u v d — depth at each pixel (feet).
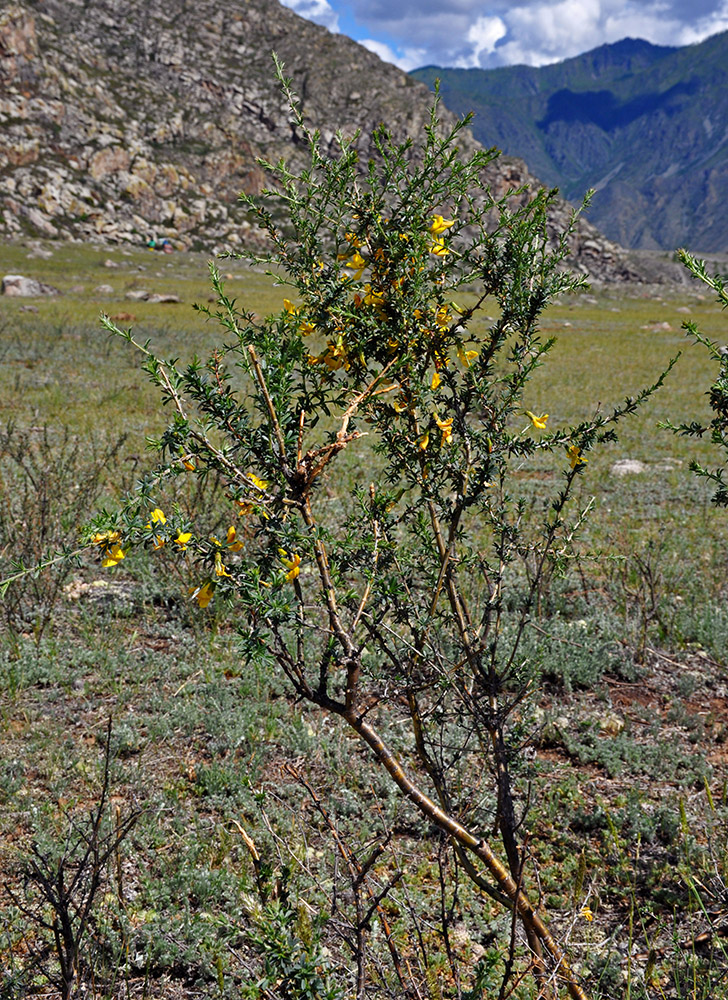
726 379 7.04
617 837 11.73
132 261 294.66
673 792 13.33
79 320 92.94
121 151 386.52
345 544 6.75
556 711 15.74
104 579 21.08
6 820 11.74
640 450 42.47
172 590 19.77
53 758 13.33
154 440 5.41
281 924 6.00
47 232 325.83
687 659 18.38
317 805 7.14
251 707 15.11
